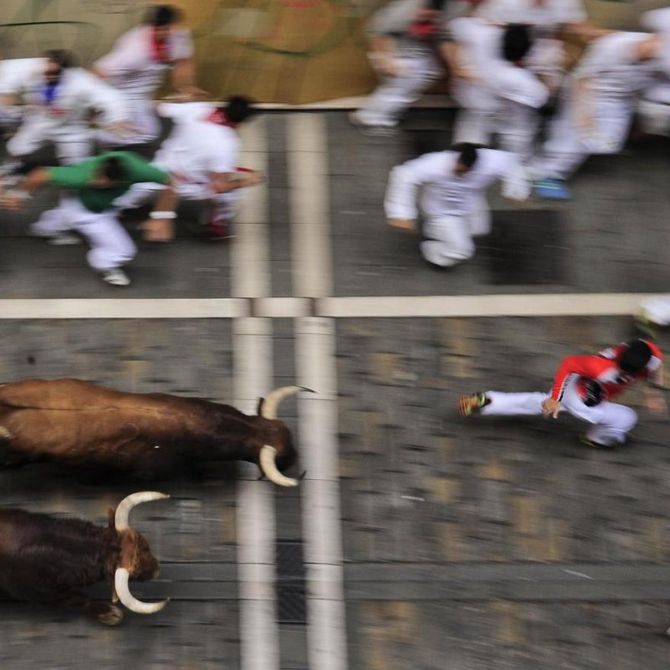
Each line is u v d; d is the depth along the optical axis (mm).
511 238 14797
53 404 12086
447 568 12688
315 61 15945
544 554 12789
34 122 14242
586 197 15195
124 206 14000
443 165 13266
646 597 12570
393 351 13914
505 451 13328
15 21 15906
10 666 12070
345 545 12750
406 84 15094
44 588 11625
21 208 14742
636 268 14648
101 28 15945
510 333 14094
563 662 12242
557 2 14391
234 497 12922
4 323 13914
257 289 14289
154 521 12789
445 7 14430
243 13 16156
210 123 13375
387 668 12172
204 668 12117
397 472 13164
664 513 13047
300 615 12375
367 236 14742
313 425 13391
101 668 12086
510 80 14164
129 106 14555
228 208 14203
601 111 14703
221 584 12500
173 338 13898
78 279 14273
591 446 13367
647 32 15469
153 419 12164
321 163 15305
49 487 12844
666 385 13820
